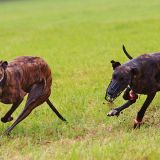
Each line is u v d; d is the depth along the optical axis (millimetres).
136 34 34344
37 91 12695
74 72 21703
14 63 12383
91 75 20609
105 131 12523
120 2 71250
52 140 12148
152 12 50375
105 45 30422
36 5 85562
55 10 68188
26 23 51281
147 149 10406
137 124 12477
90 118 13750
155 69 12180
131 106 14555
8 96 12016
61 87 18469
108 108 14547
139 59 12164
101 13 55312
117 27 39656
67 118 13797
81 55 27125
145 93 12281
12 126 12336
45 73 12898
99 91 16953
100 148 10523
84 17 52219
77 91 17188
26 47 32594
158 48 26609
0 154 11211
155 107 14469
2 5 94000
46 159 10234
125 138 11391
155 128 12336
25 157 10625
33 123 13469
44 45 33094
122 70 11688
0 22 55125
